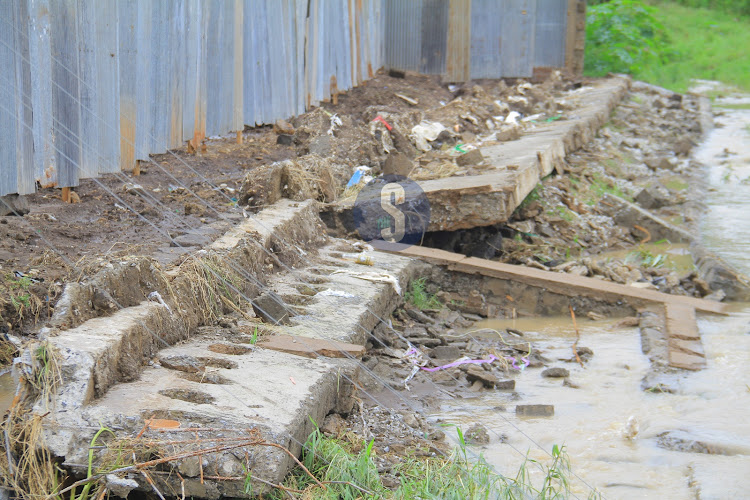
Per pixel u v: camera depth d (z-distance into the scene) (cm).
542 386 929
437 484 634
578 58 2833
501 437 761
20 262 887
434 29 2678
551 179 1734
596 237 1568
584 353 1036
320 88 1895
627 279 1338
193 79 1222
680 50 4131
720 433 782
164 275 786
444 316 1182
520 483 669
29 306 820
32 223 1013
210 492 559
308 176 1349
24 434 566
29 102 836
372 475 628
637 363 1007
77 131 927
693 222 1678
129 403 604
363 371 897
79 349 612
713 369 966
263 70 1520
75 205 1125
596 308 1222
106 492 550
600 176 1897
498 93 2453
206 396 634
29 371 596
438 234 1388
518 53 2719
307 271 1095
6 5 788
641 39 3612
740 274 1341
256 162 1527
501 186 1328
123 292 726
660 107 2883
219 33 1295
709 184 2017
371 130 1731
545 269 1341
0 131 790
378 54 2589
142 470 546
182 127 1202
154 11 1086
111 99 994
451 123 1948
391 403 844
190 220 1101
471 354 1024
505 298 1249
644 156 2208
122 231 1028
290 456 595
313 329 855
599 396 896
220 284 868
